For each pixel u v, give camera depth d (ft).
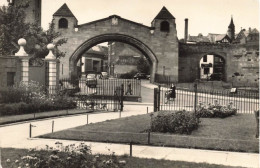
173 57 199.72
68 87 113.70
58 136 49.19
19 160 34.04
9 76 88.17
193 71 210.59
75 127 56.54
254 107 91.66
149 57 199.82
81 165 30.50
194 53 209.97
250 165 35.22
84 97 93.56
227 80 205.67
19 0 130.72
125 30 197.36
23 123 62.64
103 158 36.17
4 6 119.55
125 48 299.79
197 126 55.52
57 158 30.19
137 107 94.53
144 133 49.34
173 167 34.09
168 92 108.68
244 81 203.41
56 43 144.05
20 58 90.38
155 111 80.84
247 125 57.82
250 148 42.42
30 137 48.96
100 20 195.21
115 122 62.13
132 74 269.03
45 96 85.87
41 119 67.67
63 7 193.06
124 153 39.55
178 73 208.85
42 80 102.58
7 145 43.96
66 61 192.65
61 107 83.71
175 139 47.32
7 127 58.18
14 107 72.38
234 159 38.01
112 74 304.30
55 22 191.52
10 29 116.47
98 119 68.74
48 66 102.78
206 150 42.27
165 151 41.65
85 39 194.08
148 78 240.94
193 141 46.11
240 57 205.57
